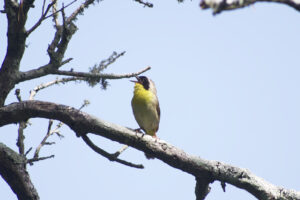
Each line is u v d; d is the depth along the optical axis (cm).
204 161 1010
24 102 1009
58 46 1087
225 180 1007
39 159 1055
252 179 997
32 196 1044
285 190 988
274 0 532
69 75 1091
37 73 1072
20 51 1052
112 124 1015
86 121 997
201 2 529
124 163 1068
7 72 1047
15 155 1041
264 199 984
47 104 1008
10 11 1034
